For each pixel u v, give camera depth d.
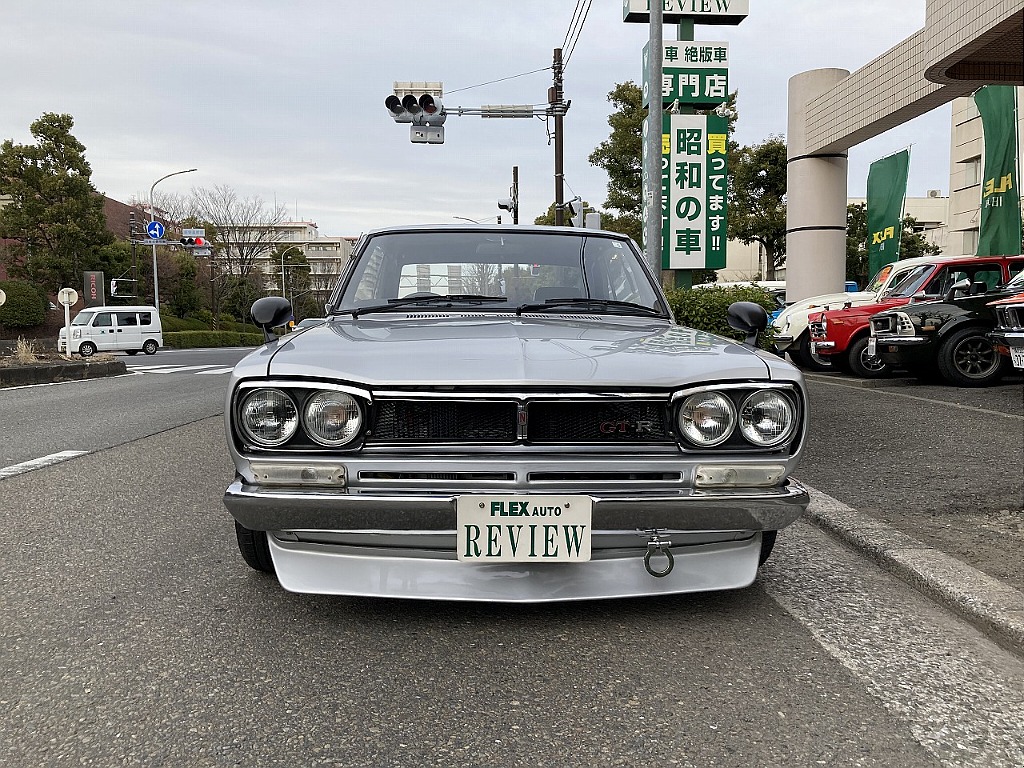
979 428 6.34
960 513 3.97
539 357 2.51
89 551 3.53
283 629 2.66
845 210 17.05
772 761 1.90
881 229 16.70
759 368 2.50
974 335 9.11
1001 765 1.89
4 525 3.97
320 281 76.69
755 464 2.44
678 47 12.75
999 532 3.64
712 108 13.23
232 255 54.34
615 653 2.48
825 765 1.88
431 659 2.43
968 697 2.23
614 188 28.33
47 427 7.36
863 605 2.92
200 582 3.12
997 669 2.41
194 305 48.25
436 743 1.96
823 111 15.91
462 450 2.36
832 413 7.24
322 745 1.95
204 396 10.02
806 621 2.76
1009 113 12.55
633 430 2.43
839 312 11.05
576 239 3.79
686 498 2.38
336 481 2.37
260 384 2.37
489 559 2.35
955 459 5.24
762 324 3.29
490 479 2.36
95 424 7.54
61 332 24.64
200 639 2.58
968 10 8.58
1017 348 7.39
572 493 2.36
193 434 6.91
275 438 2.38
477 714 2.11
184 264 47.88
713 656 2.47
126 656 2.45
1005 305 7.45
